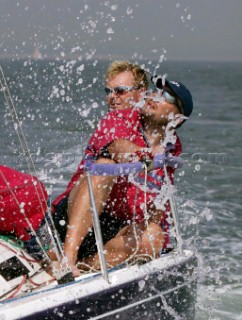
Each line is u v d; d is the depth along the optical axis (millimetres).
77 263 14117
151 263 13773
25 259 13227
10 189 13969
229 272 23578
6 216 14125
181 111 14594
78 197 13961
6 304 11773
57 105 80562
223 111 104438
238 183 40531
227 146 61875
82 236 13867
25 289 12594
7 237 13953
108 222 14781
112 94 16078
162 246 14672
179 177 41094
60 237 14797
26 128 57219
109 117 14562
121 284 12883
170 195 14430
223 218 31703
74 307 12242
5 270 12750
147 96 14508
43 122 62312
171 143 14867
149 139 14555
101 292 12578
